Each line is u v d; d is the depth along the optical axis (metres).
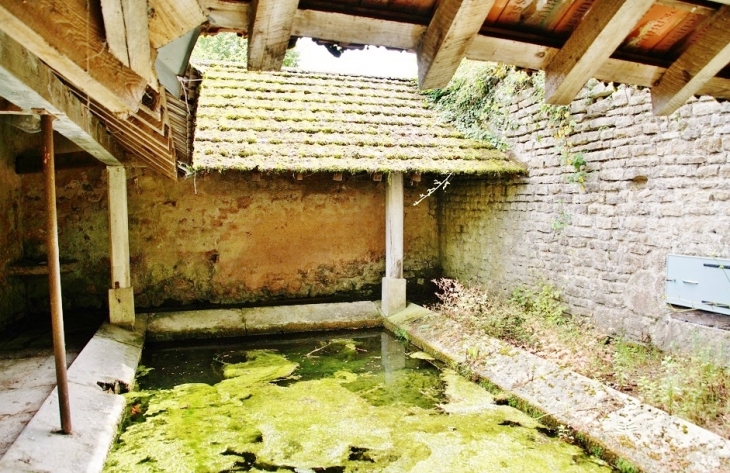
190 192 8.75
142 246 8.57
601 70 2.15
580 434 4.31
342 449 4.38
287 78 9.49
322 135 7.98
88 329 7.32
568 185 6.67
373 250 9.70
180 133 4.45
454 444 4.40
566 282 6.75
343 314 8.41
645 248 5.56
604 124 6.04
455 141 8.45
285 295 9.28
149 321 7.77
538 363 5.42
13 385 5.05
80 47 1.40
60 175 8.17
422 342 7.07
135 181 8.49
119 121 3.64
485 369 5.77
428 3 1.74
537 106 7.23
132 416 5.00
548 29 1.95
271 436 4.61
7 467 3.37
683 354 5.10
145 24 1.42
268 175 9.11
